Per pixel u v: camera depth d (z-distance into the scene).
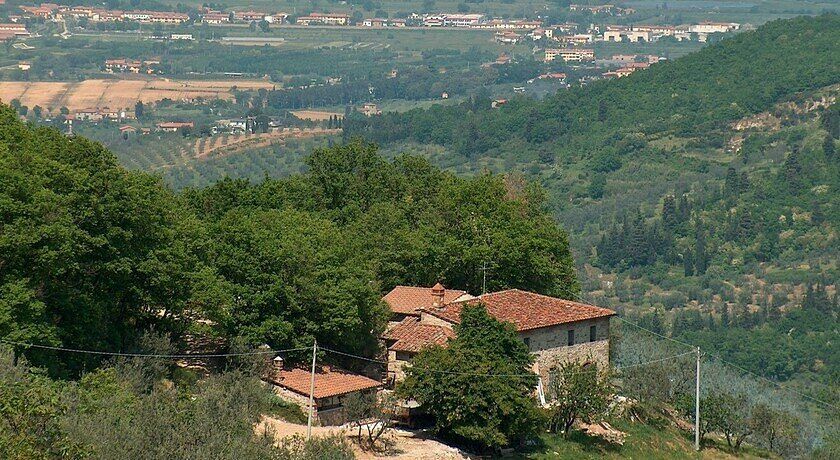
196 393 96.69
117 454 73.00
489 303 129.50
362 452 103.12
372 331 129.25
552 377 127.19
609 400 127.06
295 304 122.00
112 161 118.12
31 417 70.31
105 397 84.75
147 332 110.31
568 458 115.69
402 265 151.12
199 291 115.69
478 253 147.25
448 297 137.75
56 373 97.19
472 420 109.50
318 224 144.12
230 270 123.31
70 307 101.31
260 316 122.12
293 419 110.44
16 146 112.06
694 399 139.00
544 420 115.19
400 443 108.00
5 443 67.56
